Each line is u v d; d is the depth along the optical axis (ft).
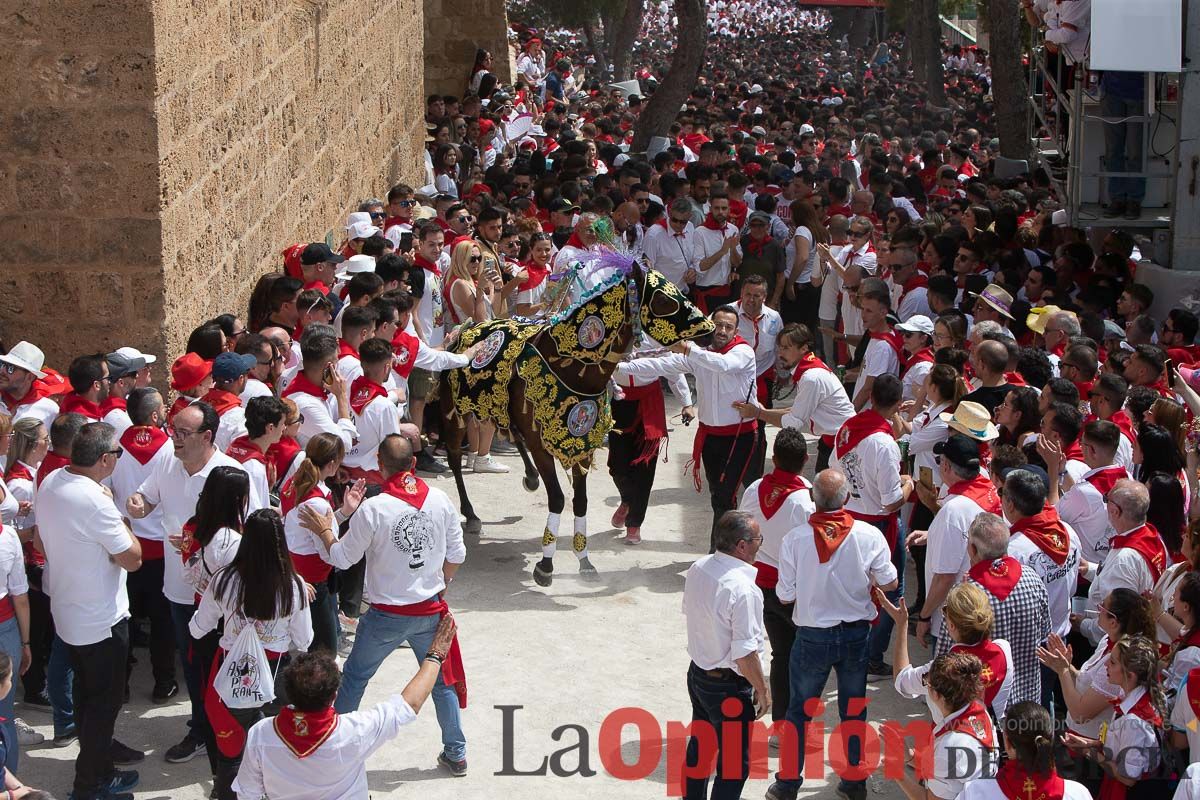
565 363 29.27
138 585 24.02
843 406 29.96
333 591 24.76
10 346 29.30
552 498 30.27
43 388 26.35
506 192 55.21
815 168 60.23
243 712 20.38
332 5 45.44
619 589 30.42
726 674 20.56
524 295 40.11
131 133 28.35
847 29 198.80
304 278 33.99
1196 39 39.11
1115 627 19.03
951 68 143.02
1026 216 48.78
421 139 66.39
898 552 26.61
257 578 19.97
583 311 28.89
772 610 23.65
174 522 22.90
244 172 34.96
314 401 26.35
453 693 22.63
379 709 17.52
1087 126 46.85
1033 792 16.30
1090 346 29.86
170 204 29.25
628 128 84.23
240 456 23.34
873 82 131.03
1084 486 24.14
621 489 32.96
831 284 44.37
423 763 23.24
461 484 33.14
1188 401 29.27
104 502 20.95
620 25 136.77
